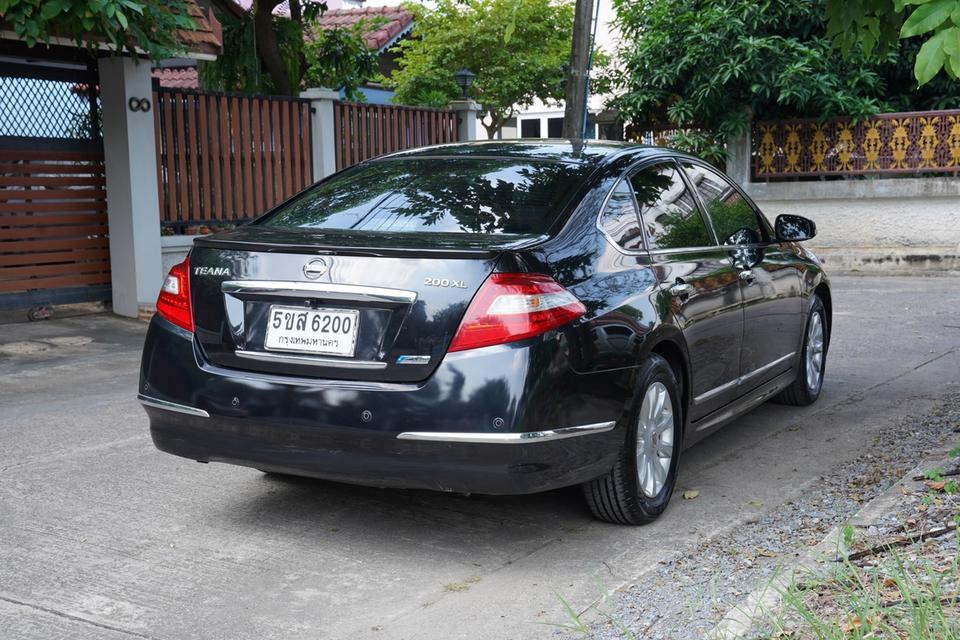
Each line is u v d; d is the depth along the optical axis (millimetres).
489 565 4105
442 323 3801
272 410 3977
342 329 3922
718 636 3217
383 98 26016
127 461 5539
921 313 10852
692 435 4992
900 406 6746
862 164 15273
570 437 3912
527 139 5297
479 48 23250
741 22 15117
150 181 10773
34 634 3467
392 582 3939
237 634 3494
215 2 14758
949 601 3285
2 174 10102
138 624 3561
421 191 4570
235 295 4109
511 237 4062
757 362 5707
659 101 16312
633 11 16719
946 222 14906
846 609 3326
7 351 8945
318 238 4109
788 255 6301
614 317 4152
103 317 10766
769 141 15695
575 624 3531
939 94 16172
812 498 4891
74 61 10594
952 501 4418
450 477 3834
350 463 3918
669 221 4961
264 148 12266
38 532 4445
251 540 4375
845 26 5793
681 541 4344
